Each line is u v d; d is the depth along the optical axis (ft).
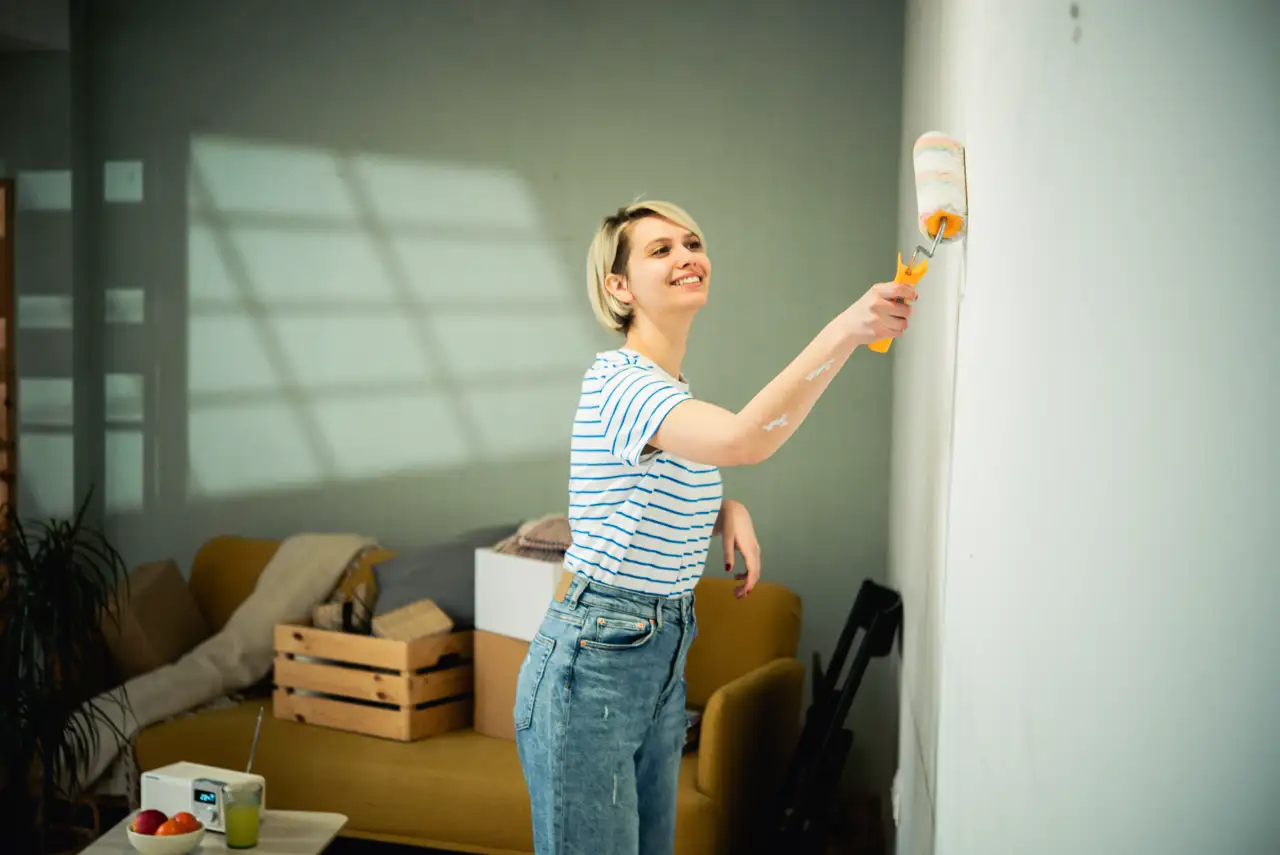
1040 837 2.68
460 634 10.21
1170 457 1.92
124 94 13.76
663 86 12.12
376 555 11.65
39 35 13.08
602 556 5.49
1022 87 3.10
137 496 13.92
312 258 13.33
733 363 11.98
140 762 10.00
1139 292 2.04
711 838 8.33
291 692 10.37
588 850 5.56
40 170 13.58
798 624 10.18
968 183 4.33
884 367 11.48
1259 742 1.69
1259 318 1.69
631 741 5.61
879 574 11.58
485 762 9.18
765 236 11.85
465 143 12.78
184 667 10.75
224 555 12.32
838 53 11.60
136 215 13.80
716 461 4.55
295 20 13.28
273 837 7.77
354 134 13.14
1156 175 1.99
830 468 11.68
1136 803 2.03
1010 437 3.23
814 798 8.87
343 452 13.29
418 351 13.02
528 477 12.73
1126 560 2.09
